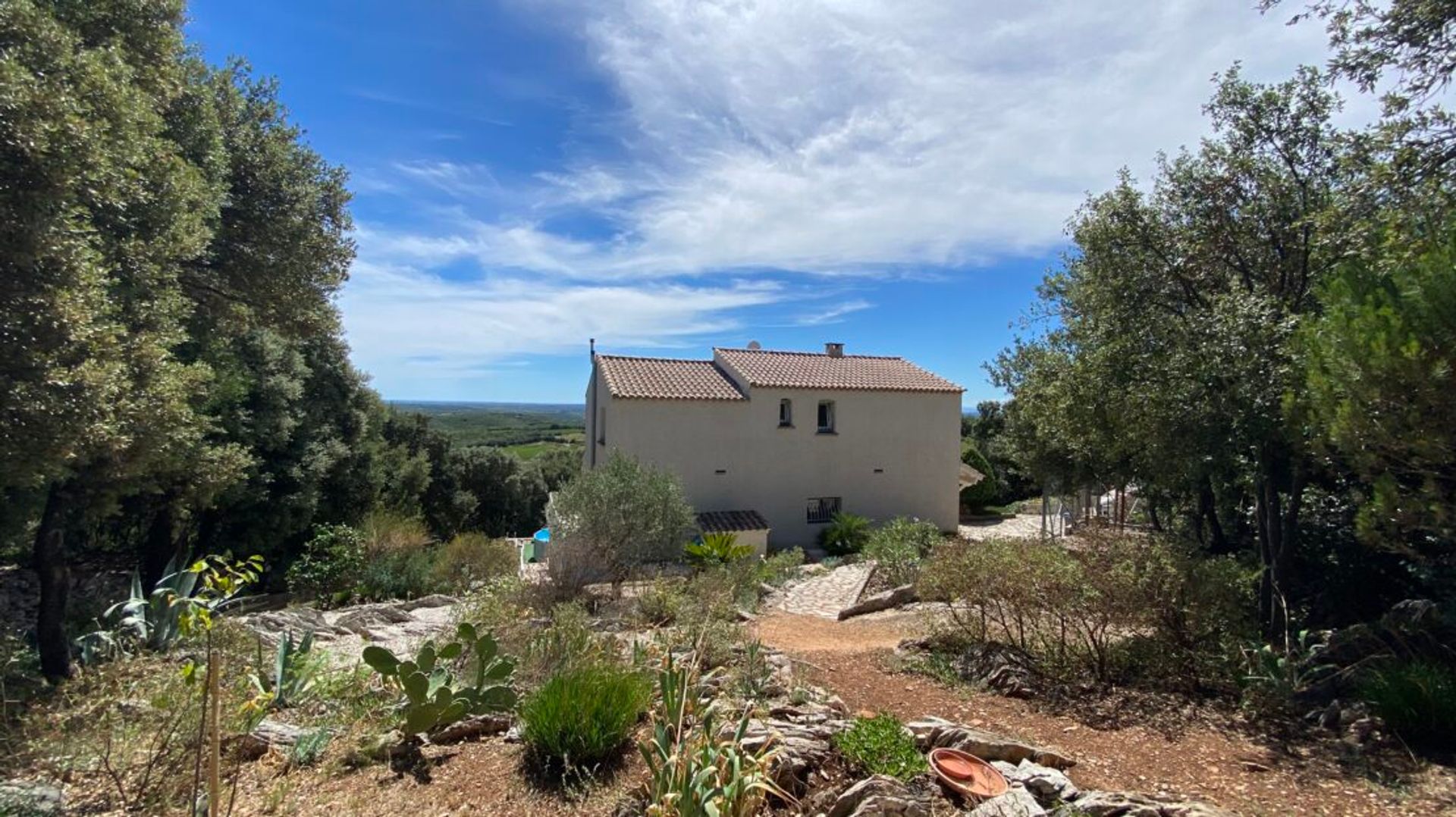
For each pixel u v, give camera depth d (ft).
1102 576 23.06
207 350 43.88
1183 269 28.09
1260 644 22.62
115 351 22.04
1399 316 16.76
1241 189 26.89
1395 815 13.88
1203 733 18.80
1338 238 21.74
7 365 18.57
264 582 60.03
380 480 75.20
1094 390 29.50
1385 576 27.22
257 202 43.88
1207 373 23.90
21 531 33.12
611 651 23.18
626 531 47.01
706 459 71.56
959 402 83.97
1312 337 19.74
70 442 20.29
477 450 127.03
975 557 26.00
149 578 52.37
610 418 69.00
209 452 38.09
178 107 35.60
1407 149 19.74
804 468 76.33
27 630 29.78
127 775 14.55
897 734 15.56
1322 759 16.79
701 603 36.60
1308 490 29.43
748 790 11.57
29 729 16.58
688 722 15.16
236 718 16.21
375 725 18.26
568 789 14.02
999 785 13.52
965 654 25.73
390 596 49.55
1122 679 23.09
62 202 19.44
